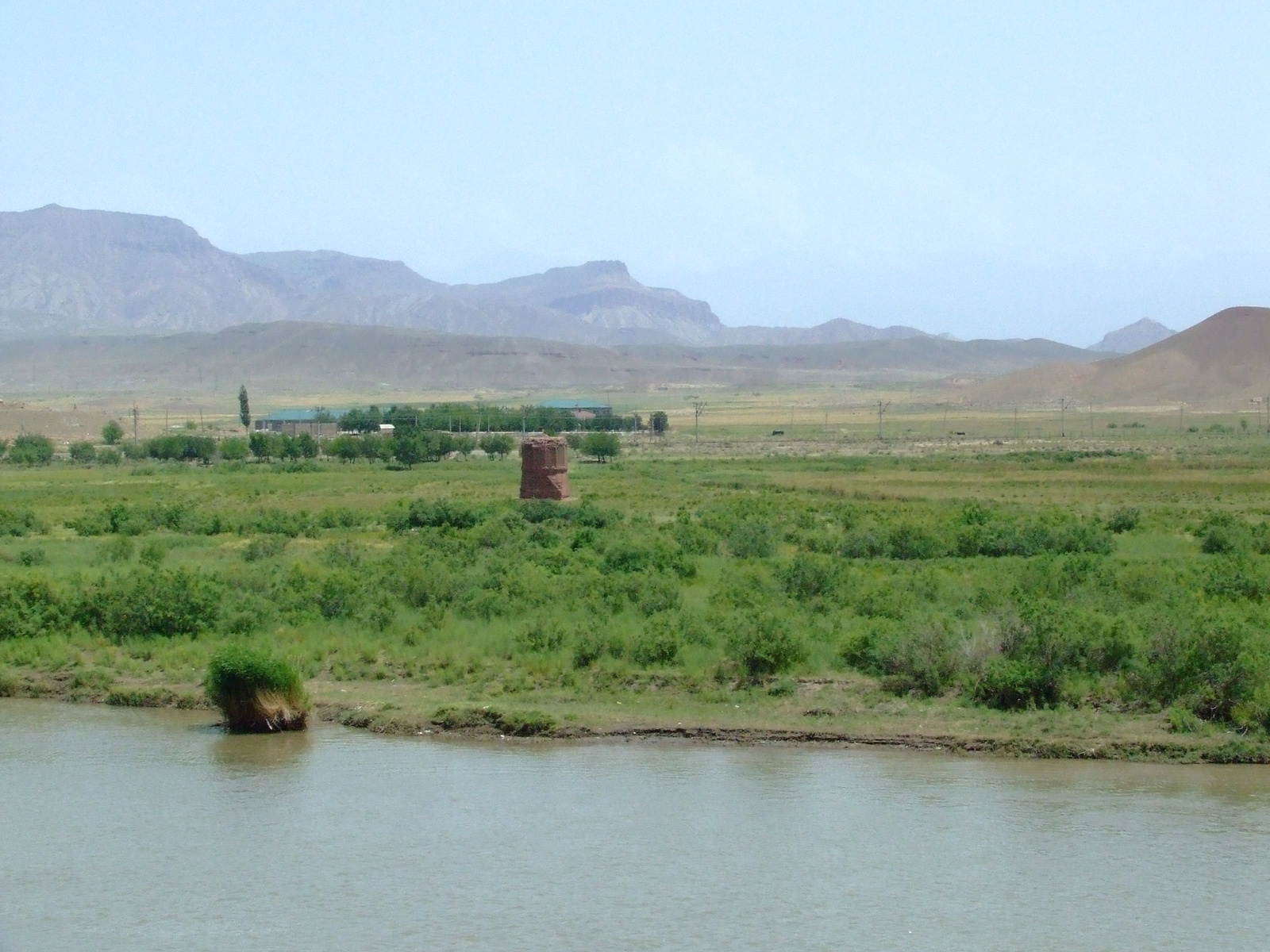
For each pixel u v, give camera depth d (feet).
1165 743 102.99
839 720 110.93
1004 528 217.97
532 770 101.40
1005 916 74.33
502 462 538.88
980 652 118.52
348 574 163.12
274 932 73.31
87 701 125.29
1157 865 81.76
